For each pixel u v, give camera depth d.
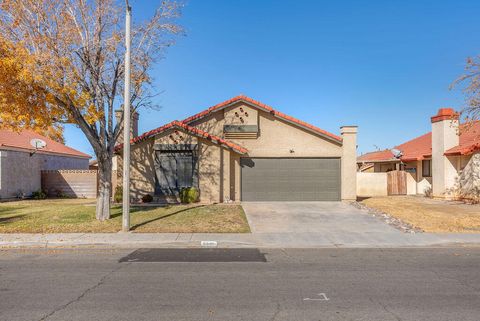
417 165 26.86
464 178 21.11
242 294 6.26
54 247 10.58
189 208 17.12
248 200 20.19
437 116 22.39
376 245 10.76
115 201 19.73
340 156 20.48
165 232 12.19
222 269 8.05
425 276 7.44
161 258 9.16
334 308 5.57
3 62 11.28
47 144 29.42
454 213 16.22
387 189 26.61
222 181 19.72
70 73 12.75
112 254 9.64
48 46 12.32
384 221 14.39
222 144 19.38
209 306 5.66
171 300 5.95
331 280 7.14
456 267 8.21
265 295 6.20
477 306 5.66
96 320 5.11
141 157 19.36
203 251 10.06
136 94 14.95
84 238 11.27
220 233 12.12
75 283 6.92
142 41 14.52
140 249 10.31
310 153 20.39
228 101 20.16
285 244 10.79
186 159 19.47
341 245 10.76
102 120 14.05
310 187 20.42
